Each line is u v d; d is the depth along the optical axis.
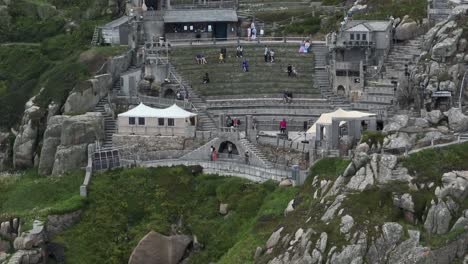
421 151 162.62
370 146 170.62
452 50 198.12
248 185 183.00
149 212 184.25
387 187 156.75
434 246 149.88
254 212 176.88
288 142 188.62
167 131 199.12
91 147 196.25
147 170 192.88
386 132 171.38
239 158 191.75
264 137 192.62
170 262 177.50
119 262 177.62
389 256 149.00
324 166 176.25
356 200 155.62
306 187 173.62
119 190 188.88
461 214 152.88
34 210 187.00
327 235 152.38
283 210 171.62
